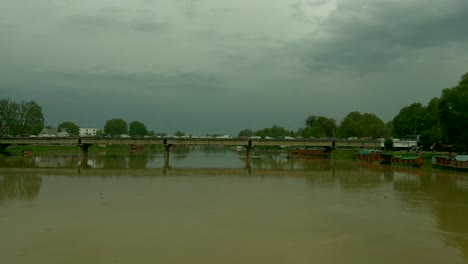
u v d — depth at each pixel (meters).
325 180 79.19
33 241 32.75
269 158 170.00
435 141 148.88
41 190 60.94
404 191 63.16
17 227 37.22
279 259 28.97
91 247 31.28
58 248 30.98
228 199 53.75
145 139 151.12
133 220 40.44
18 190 60.66
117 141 150.88
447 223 40.44
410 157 118.25
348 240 33.94
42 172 89.88
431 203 51.94
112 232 35.72
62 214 43.03
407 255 30.20
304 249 31.34
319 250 31.14
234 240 33.59
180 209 46.28
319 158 171.00
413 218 42.62
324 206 49.12
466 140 107.62
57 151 199.50
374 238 34.66
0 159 132.25
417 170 105.31
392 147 164.25
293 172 97.69
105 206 47.78
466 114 104.88
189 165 119.69
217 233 35.75
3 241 32.69
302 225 39.06
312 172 98.06
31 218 40.97
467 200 54.44
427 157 131.38
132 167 107.44
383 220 41.56
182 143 152.88
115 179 76.88
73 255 29.36
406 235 35.72
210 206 48.38
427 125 162.00
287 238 34.41
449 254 30.48
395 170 105.44
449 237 35.19
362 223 40.16
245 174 91.00
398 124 195.88
